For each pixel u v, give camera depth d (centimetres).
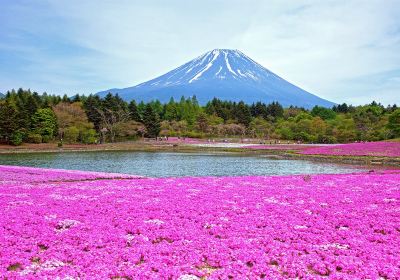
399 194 2386
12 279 1043
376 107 17550
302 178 3453
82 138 11638
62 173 3862
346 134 13162
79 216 1788
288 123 15600
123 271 1119
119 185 2923
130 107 14362
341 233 1534
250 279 1072
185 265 1170
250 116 18088
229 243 1402
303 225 1662
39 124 11088
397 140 8588
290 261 1218
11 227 1565
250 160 6769
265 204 2100
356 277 1080
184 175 4538
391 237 1491
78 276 1081
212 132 16012
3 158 6862
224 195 2403
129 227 1602
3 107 10075
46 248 1378
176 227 1617
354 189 2658
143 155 7988
